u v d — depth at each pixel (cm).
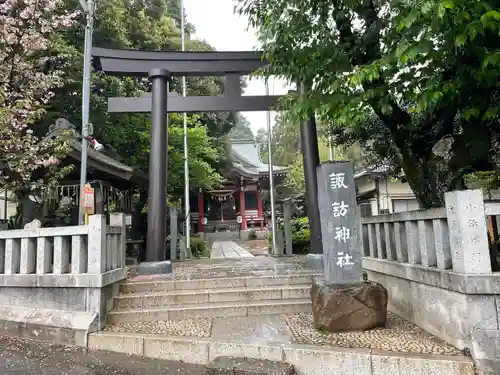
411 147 516
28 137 746
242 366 361
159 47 1702
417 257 452
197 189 2352
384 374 344
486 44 357
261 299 585
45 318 495
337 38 513
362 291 440
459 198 351
